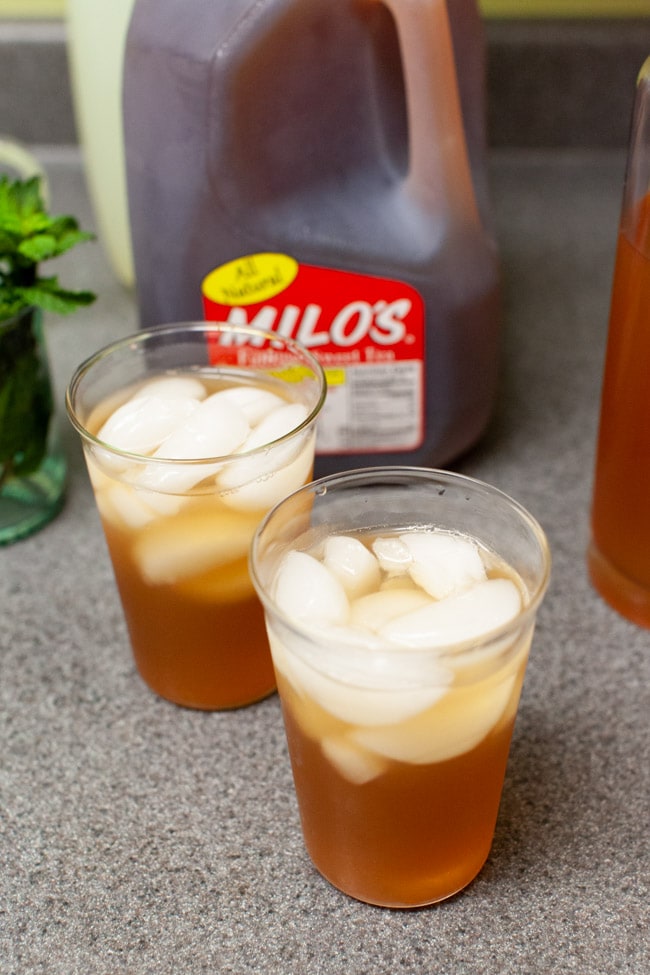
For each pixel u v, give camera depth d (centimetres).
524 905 48
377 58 57
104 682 57
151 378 57
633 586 58
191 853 50
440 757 44
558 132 91
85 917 48
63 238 61
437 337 62
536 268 82
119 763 54
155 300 61
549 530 64
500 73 87
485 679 43
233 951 47
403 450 65
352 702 43
